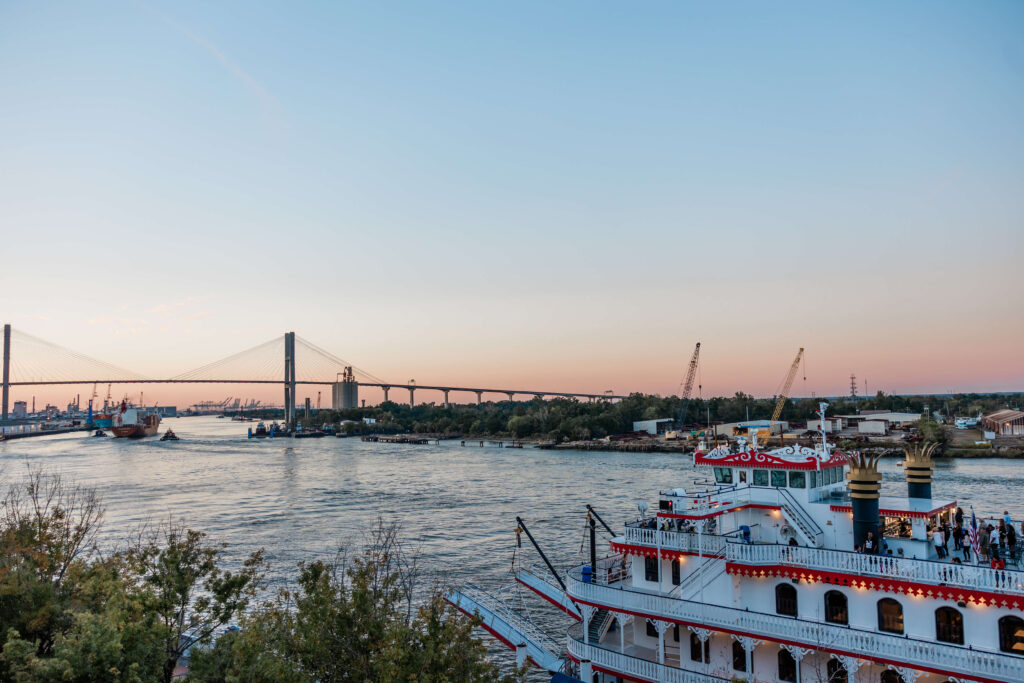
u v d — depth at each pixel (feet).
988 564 122.52
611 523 376.48
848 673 123.34
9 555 136.98
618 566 176.14
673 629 151.43
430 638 124.77
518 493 504.84
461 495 499.10
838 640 124.36
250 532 367.66
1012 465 598.34
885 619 125.70
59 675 104.63
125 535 342.64
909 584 121.49
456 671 125.90
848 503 144.05
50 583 130.93
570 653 162.30
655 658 151.33
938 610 120.16
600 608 156.25
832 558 130.11
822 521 144.46
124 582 132.57
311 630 126.62
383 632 126.62
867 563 126.21
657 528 159.02
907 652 117.70
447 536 352.69
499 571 283.18
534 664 176.14
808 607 133.90
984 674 110.52
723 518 154.20
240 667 111.14
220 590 130.72
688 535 147.64
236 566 290.97
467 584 262.67
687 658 147.74
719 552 143.43
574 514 409.28
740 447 162.71
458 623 168.76
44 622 121.08
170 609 124.57
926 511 133.69
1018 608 110.83
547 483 563.07
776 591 137.59
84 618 110.93
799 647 128.67
